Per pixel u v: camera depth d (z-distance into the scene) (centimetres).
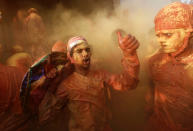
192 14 107
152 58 126
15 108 118
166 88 116
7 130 116
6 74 121
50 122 117
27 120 118
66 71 115
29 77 106
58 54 113
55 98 114
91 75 117
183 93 111
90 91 112
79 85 112
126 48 101
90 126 111
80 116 112
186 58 111
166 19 108
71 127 113
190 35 107
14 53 139
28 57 138
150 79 129
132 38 100
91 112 111
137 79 108
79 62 112
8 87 119
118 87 114
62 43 126
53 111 115
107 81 117
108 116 121
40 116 117
